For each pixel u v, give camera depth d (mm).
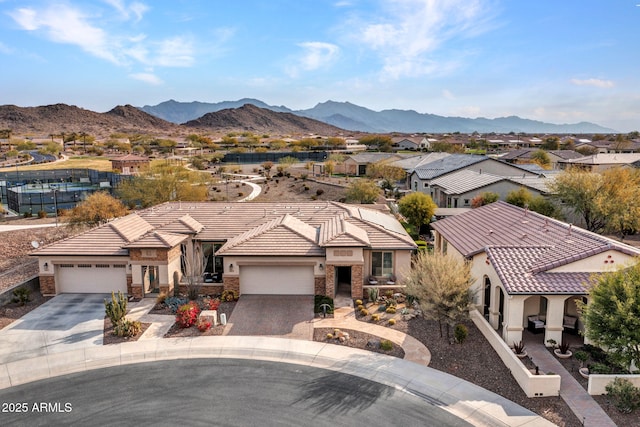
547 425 15070
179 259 29250
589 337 17203
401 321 23656
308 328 22859
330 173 87875
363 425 15078
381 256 28688
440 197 58031
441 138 195625
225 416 15516
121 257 27281
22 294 26250
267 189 73125
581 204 41094
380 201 59156
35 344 21109
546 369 18391
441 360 19516
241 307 25609
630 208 38312
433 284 20391
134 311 25156
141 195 54188
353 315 24547
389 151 140000
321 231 30109
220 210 35125
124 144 164250
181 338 21750
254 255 26750
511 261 21766
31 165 109000
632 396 15609
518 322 19953
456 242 27906
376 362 19391
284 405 16203
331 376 18281
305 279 27516
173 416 15500
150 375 18328
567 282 20047
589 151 123312
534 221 27281
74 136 180375
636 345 16234
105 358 19781
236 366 19078
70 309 25391
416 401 16516
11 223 49625
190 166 105062
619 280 16812
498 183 51500
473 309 21438
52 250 27500
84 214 40125
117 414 15648
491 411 15844
